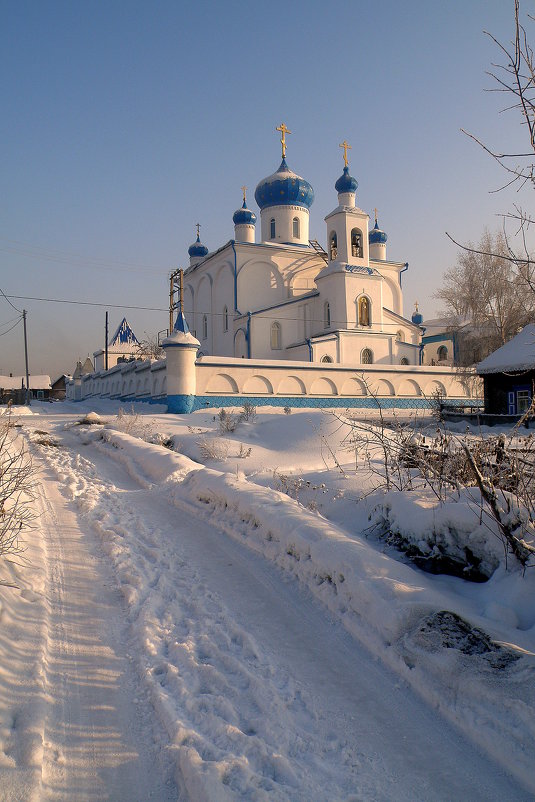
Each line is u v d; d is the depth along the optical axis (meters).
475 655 3.58
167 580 5.48
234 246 42.09
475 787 2.79
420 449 7.22
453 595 4.65
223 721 3.22
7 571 5.09
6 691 3.36
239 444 14.34
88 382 58.19
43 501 8.86
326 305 42.06
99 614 4.72
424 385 37.78
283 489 8.90
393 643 3.97
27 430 18.78
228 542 6.68
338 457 13.02
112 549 6.28
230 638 4.31
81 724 3.23
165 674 3.78
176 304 39.31
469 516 5.20
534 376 23.98
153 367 35.41
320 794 2.72
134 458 13.05
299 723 3.29
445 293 37.12
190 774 2.74
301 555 5.50
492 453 6.34
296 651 4.16
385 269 50.41
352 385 35.84
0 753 2.84
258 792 2.66
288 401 33.78
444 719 3.31
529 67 3.96
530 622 4.16
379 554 5.14
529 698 3.12
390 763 2.97
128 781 2.81
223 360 31.89
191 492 8.77
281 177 46.22
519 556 4.68
